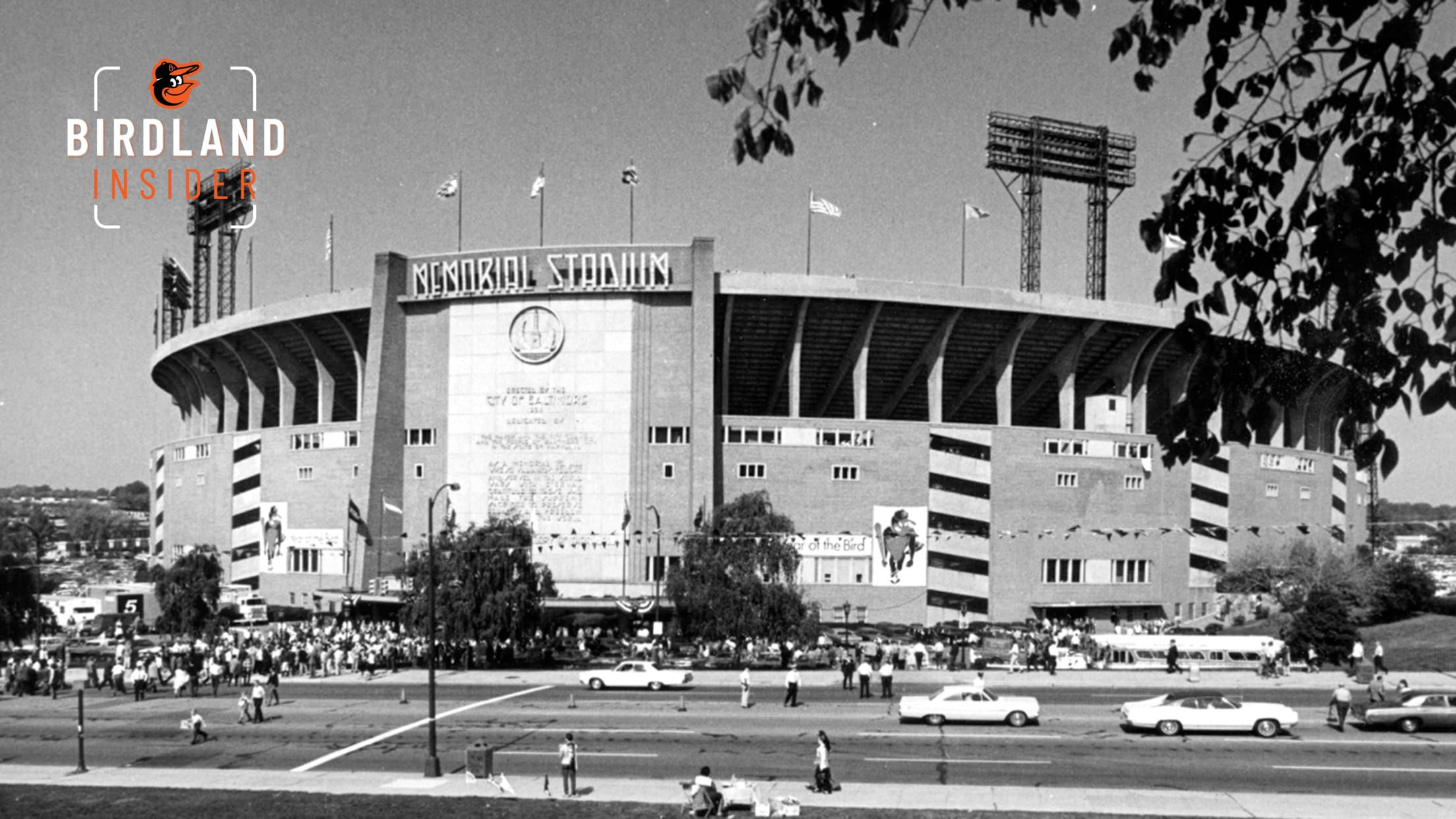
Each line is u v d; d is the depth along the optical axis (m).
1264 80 9.26
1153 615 107.25
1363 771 35.78
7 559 79.31
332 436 106.50
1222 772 35.91
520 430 98.81
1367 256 8.58
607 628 93.12
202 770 38.75
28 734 46.66
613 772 37.50
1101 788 33.81
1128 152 120.56
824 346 105.88
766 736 43.38
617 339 98.19
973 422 119.62
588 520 97.38
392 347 101.00
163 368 137.88
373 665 64.31
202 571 93.44
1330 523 118.50
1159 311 105.62
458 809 32.34
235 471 114.31
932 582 101.06
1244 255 9.36
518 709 50.84
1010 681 58.44
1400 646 75.19
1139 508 107.12
